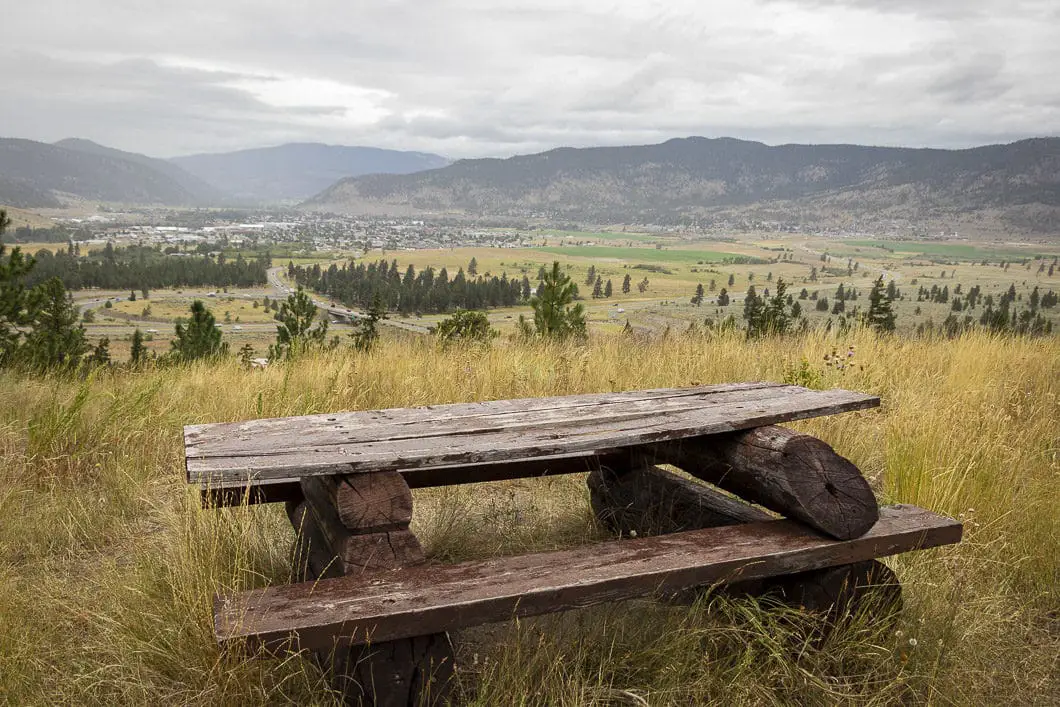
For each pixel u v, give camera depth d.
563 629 2.56
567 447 2.17
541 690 2.20
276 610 1.82
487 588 1.96
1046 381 6.20
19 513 3.39
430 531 3.31
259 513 3.19
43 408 5.00
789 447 2.36
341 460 2.00
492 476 3.25
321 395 5.23
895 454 3.92
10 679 2.11
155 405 5.09
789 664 2.39
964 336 8.42
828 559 2.35
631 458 3.21
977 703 2.37
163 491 3.80
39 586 2.71
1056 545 3.17
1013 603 2.91
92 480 3.96
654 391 3.05
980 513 3.37
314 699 2.03
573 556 2.20
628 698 2.23
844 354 6.72
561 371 6.18
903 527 2.49
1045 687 2.46
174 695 2.08
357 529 2.04
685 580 2.15
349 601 1.87
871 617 2.47
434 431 2.36
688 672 2.34
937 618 2.69
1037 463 4.12
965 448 3.83
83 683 2.15
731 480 2.63
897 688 2.38
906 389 5.90
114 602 2.46
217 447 2.16
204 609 2.17
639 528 3.08
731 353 6.69
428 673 1.94
